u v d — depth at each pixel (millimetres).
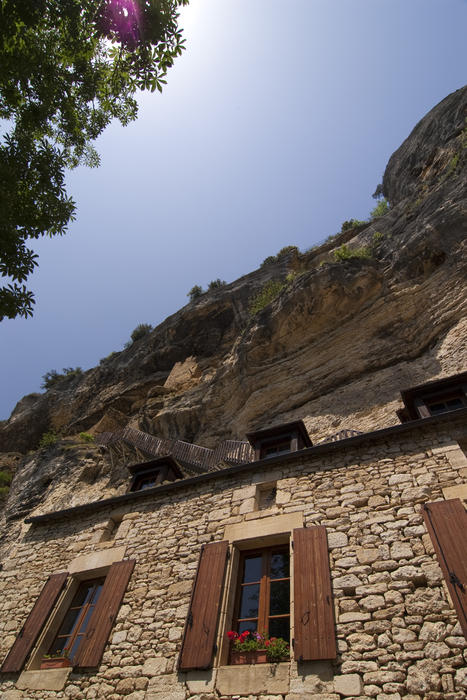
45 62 7852
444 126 21203
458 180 15648
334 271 16047
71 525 8789
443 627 4387
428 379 11695
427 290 14102
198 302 27969
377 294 15664
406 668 4219
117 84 8438
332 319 16188
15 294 7160
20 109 7914
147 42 7195
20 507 17031
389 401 12039
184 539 6996
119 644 5879
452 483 5750
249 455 12758
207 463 13586
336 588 5164
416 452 6445
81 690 5551
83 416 27734
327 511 6195
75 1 7113
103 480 16266
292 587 5387
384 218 21859
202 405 18250
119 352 33750
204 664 4988
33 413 30406
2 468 24391
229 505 7164
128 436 16750
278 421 14539
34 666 6297
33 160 7719
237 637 5289
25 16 6477
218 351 24641
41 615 6906
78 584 7477
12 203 7199
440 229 14562
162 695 4973
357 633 4664
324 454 7195
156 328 30578
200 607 5668
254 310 21281
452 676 4016
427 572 4902
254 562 6277
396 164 26156
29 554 8555
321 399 14180
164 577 6512
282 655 4863
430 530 5223
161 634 5727
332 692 4266
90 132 9250
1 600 7762
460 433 6387
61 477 17547
